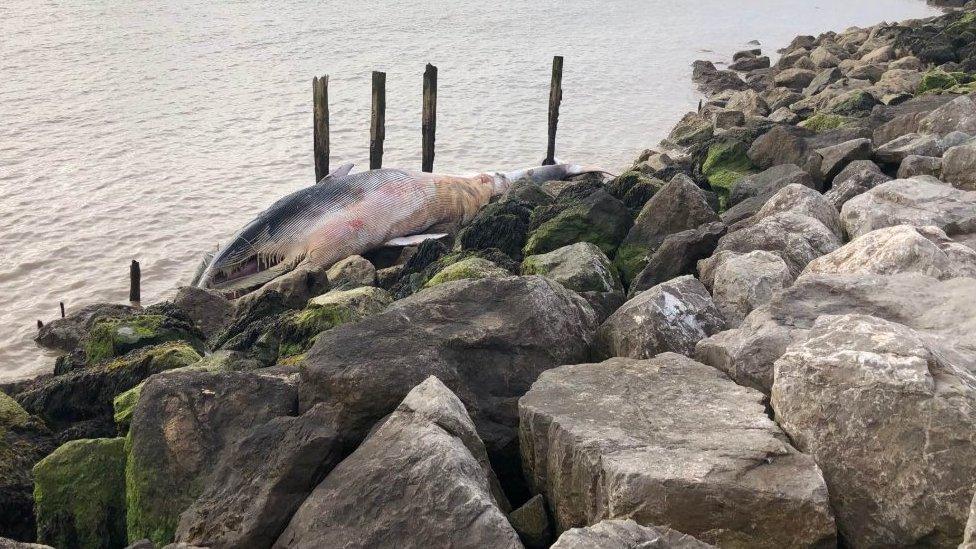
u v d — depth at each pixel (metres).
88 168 21.19
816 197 9.93
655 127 25.84
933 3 53.41
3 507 7.09
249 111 26.69
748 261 7.98
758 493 4.62
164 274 15.91
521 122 25.94
